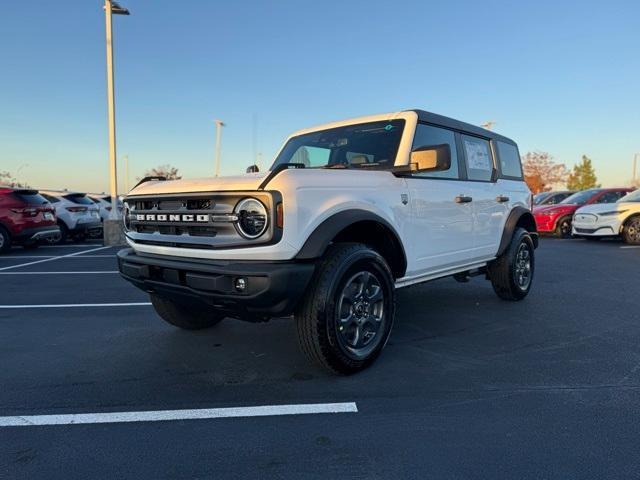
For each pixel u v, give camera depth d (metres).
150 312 5.54
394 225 3.78
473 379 3.39
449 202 4.52
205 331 4.68
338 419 2.81
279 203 2.96
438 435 2.61
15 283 7.59
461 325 4.83
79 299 6.29
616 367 3.62
